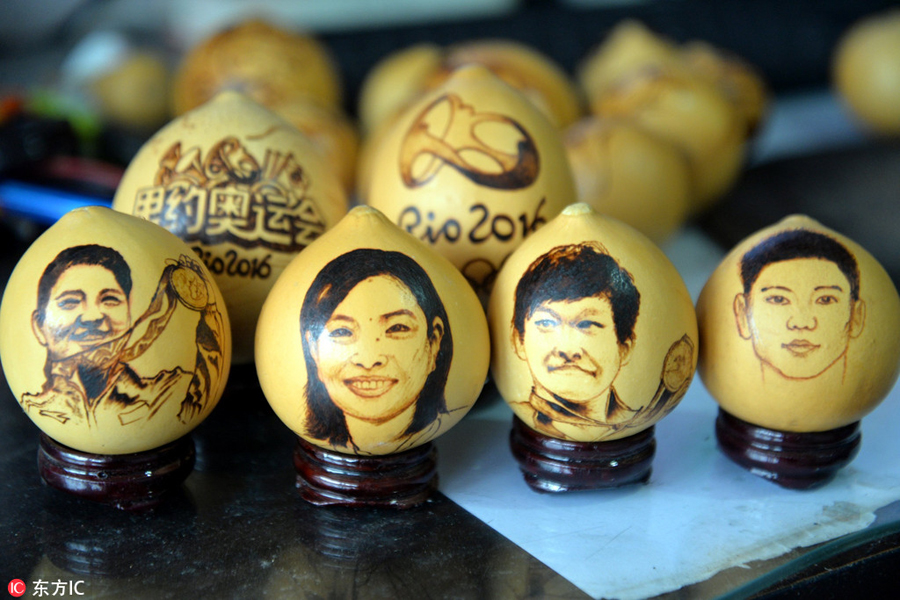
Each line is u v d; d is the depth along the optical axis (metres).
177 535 0.35
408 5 1.14
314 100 0.68
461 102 0.43
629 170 0.56
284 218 0.41
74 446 0.35
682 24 1.05
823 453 0.37
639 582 0.33
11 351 0.34
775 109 1.03
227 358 0.37
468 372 0.35
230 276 0.40
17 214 0.61
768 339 0.36
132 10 1.04
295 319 0.35
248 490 0.38
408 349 0.34
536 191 0.43
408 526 0.36
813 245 0.37
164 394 0.34
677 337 0.36
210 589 0.33
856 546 0.35
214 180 0.41
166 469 0.36
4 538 0.35
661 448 0.42
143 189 0.41
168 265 0.35
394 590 0.33
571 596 0.32
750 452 0.38
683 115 0.64
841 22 1.10
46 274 0.34
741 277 0.37
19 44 1.02
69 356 0.33
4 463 0.40
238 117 0.42
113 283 0.34
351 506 0.37
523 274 0.36
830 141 0.88
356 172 0.65
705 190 0.66
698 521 0.36
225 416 0.44
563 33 1.02
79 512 0.37
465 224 0.42
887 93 0.80
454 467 0.40
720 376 0.37
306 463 0.37
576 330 0.35
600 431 0.36
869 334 0.36
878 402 0.37
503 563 0.34
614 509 0.37
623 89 0.67
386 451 0.36
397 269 0.35
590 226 0.36
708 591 0.33
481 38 1.00
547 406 0.36
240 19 0.73
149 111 0.83
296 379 0.35
